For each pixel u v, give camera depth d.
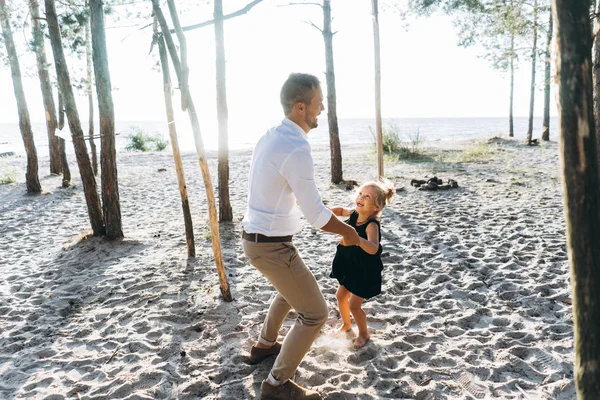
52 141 14.53
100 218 6.50
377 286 3.15
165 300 4.29
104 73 6.01
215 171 14.84
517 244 5.65
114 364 3.22
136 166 16.84
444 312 3.86
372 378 2.93
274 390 2.59
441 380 2.90
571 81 1.14
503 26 16.55
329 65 10.64
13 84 10.62
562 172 1.20
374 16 7.04
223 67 6.88
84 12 9.28
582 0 1.12
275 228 2.40
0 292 4.70
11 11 10.55
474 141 23.34
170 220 7.92
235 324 3.75
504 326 3.61
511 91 24.27
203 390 2.86
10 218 8.52
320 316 2.53
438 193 9.37
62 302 4.39
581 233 1.17
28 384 3.01
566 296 4.05
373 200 3.04
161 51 4.70
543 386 2.80
